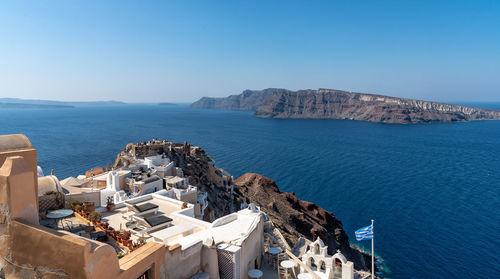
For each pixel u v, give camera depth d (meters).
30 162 17.83
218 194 78.44
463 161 193.25
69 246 13.43
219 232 27.97
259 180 108.69
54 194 31.31
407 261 77.38
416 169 169.38
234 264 24.22
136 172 59.22
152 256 17.78
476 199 119.62
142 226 30.86
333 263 27.33
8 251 14.72
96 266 13.62
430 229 93.88
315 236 82.56
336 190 130.00
